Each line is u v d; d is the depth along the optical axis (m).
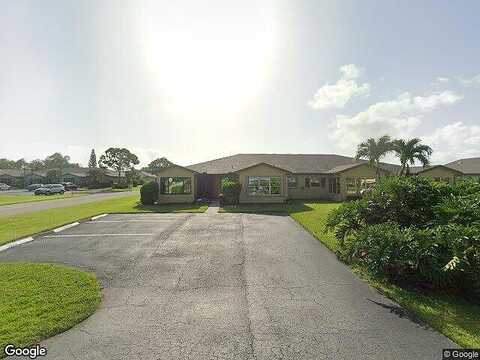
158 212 22.95
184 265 9.02
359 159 32.69
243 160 38.53
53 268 8.64
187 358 4.44
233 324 5.43
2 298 6.44
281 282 7.56
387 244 7.12
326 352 4.57
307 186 34.94
